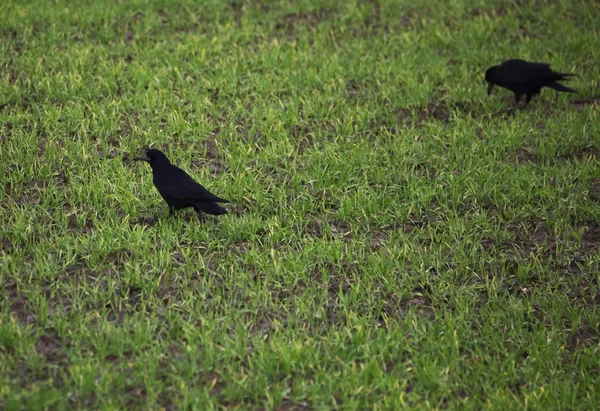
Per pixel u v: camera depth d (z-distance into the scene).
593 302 12.02
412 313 11.41
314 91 18.69
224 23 23.05
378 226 13.91
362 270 12.38
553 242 13.62
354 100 18.69
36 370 9.90
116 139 16.36
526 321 11.46
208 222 13.55
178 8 23.73
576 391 9.95
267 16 23.38
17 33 21.42
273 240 13.07
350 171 15.34
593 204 14.42
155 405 9.42
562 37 22.31
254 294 11.55
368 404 9.66
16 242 12.63
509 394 9.98
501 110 18.58
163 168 13.16
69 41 21.09
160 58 20.31
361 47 21.22
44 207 13.71
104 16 22.64
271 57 20.16
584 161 15.95
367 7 24.14
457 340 10.89
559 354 10.73
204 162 15.73
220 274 12.12
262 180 15.04
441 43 21.98
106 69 19.17
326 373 10.05
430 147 16.50
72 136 16.45
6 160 15.01
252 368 10.09
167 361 10.25
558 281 12.42
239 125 17.20
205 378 10.01
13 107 17.45
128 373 9.95
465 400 9.73
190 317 10.91
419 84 19.28
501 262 12.88
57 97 17.98
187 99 18.03
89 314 10.87
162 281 11.93
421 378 10.08
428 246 13.32
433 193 14.60
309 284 12.12
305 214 14.09
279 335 10.71
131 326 10.77
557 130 17.19
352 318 11.18
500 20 23.44
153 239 12.98
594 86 19.39
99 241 12.52
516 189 14.85
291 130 17.23
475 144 16.42
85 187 14.09
